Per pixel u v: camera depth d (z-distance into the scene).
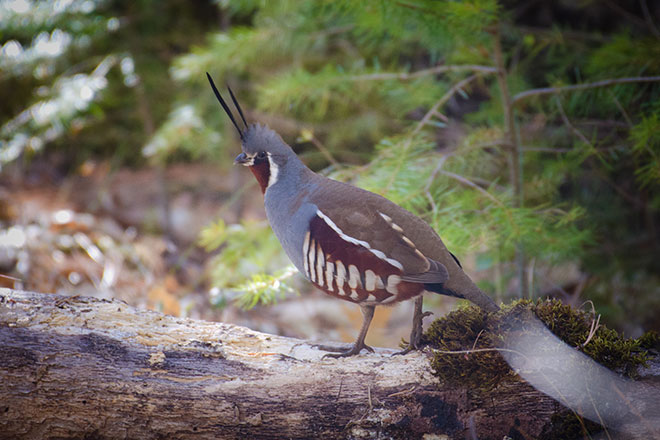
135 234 12.62
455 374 5.27
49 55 12.28
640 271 10.97
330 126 12.92
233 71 12.76
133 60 12.99
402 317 10.52
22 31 11.98
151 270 11.43
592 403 5.12
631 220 11.74
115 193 13.96
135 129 14.66
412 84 9.94
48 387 5.12
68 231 12.05
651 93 8.88
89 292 10.45
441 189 8.05
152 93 13.86
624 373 5.23
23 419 5.12
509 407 5.23
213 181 14.66
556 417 5.18
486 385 5.21
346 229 5.87
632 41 8.94
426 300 10.78
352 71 10.02
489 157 9.49
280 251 9.86
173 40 13.69
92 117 13.61
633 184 11.28
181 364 5.37
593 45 11.10
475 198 8.42
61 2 11.77
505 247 8.94
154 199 13.87
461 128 12.70
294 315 10.41
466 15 7.76
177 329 5.75
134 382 5.20
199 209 13.62
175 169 15.05
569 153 9.35
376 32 9.30
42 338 5.32
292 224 6.33
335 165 8.80
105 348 5.37
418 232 5.89
